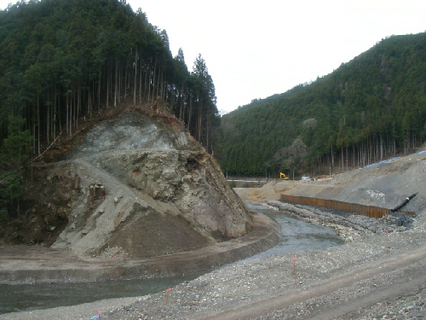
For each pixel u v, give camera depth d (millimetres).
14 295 21281
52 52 44531
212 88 70125
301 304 16359
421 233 31891
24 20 56844
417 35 190250
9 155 34781
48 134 41031
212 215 37625
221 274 23109
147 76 56281
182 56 68312
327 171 123938
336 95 176500
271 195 105500
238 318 15273
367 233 44344
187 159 40156
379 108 137875
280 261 25859
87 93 46688
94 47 47531
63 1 63406
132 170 37375
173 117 48656
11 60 46719
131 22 56875
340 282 19688
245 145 161750
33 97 39750
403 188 54281
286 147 144250
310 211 72250
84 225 31859
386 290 17578
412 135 109125
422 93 127875
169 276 26266
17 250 29281
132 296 21547
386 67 175000
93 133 42031
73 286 23281
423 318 11766
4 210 32438
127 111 44750
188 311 16391
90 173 36219
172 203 36219
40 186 35500
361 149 115062
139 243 29500
